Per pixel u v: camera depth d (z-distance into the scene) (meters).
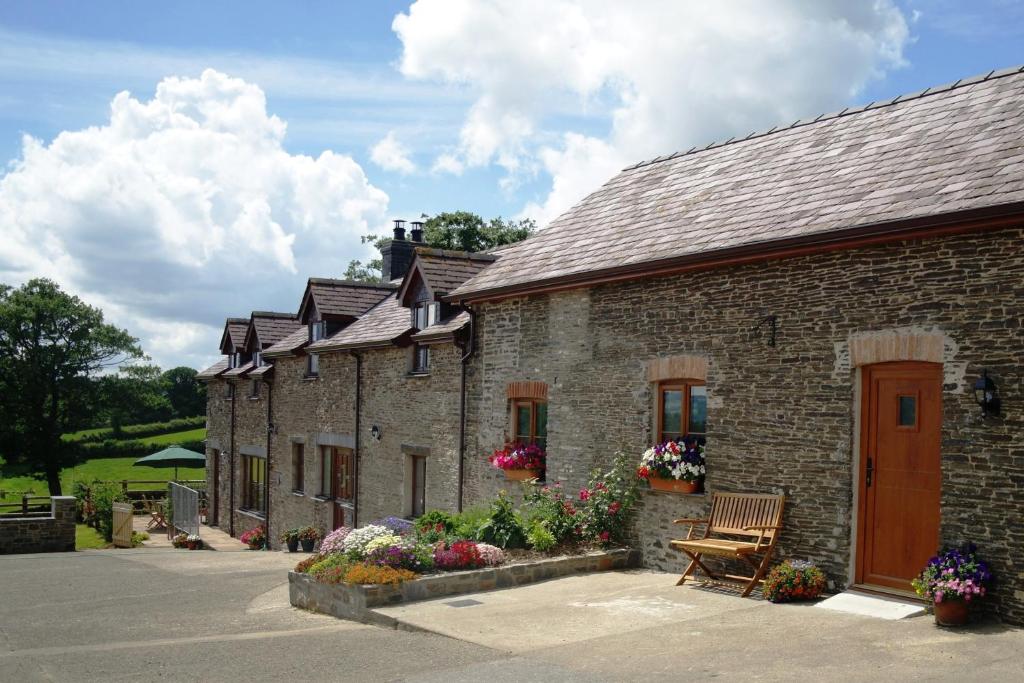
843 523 9.96
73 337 43.22
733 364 11.29
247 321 29.89
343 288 23.70
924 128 11.20
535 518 13.23
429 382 17.98
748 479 11.03
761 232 10.78
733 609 9.56
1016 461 8.38
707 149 15.00
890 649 7.59
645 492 12.56
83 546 26.88
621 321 13.04
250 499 28.02
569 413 13.93
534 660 7.74
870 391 9.91
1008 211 8.21
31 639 10.21
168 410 66.44
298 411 24.06
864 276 9.83
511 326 15.41
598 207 15.65
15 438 42.06
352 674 7.58
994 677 6.64
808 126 13.34
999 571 8.44
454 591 10.88
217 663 8.25
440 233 38.78
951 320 8.97
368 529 12.05
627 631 8.75
